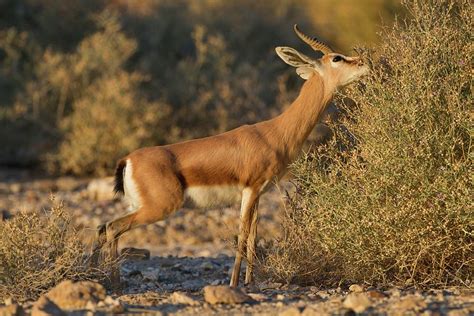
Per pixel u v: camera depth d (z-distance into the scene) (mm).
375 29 68438
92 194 50031
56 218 26969
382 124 25625
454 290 24500
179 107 63438
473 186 24609
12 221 26500
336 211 25844
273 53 69938
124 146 57875
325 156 28297
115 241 27344
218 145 28281
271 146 28688
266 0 76438
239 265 27969
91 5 73500
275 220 44188
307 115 29422
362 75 29359
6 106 63625
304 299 23672
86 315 21125
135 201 27859
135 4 76938
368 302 21438
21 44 68625
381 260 25859
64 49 70375
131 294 26219
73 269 26406
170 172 27766
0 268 25625
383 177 25000
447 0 28484
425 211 24594
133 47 64375
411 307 21109
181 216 45812
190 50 71375
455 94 25219
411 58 26016
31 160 60594
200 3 75625
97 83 61844
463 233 25016
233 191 28453
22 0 73938
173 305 22859
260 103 62250
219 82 63875
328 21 72312
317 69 29734
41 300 20781
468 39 26797
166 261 33594
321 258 26812
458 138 24969
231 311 21734
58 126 60656
